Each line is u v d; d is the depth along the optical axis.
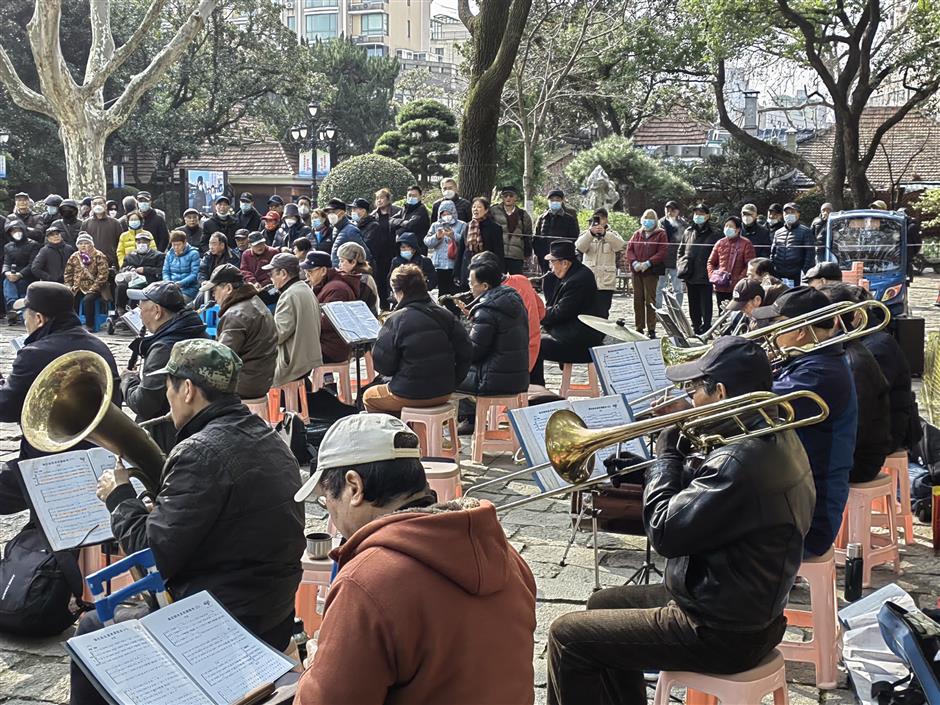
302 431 4.78
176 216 36.69
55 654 4.26
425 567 2.10
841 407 4.01
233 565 3.06
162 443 4.49
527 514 6.17
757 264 8.31
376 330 7.74
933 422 6.16
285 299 7.65
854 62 25.84
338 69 51.97
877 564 5.14
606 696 3.21
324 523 5.90
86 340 5.08
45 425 3.32
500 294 7.11
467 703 2.11
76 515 3.79
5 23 33.34
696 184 34.31
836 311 4.16
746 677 3.01
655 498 3.04
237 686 2.50
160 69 19.55
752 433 2.98
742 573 2.93
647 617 3.08
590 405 4.50
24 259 14.48
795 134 41.78
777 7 25.09
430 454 6.55
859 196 26.84
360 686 2.04
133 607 3.26
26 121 33.16
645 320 13.94
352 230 13.69
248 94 37.69
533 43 25.30
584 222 21.22
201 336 5.45
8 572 4.38
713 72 30.06
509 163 28.52
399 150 31.48
